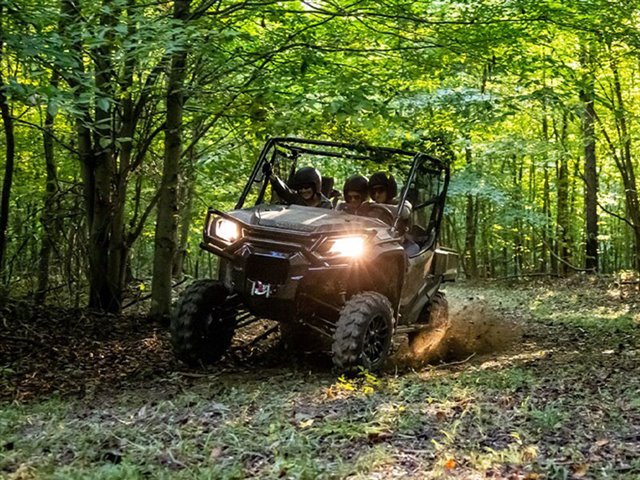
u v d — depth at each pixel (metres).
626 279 17.33
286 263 6.33
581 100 10.59
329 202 7.80
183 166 11.98
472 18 8.80
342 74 8.83
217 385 5.99
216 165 12.62
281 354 7.49
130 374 6.62
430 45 9.13
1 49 6.76
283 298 6.32
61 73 7.05
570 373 6.48
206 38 8.20
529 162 25.48
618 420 4.45
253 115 8.46
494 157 22.16
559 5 9.03
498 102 9.62
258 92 8.61
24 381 6.36
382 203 7.79
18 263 11.84
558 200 22.44
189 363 6.75
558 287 17.67
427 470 3.52
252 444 3.97
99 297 9.91
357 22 9.45
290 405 4.99
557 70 9.98
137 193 11.34
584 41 10.46
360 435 4.09
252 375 6.50
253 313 6.59
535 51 10.27
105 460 3.78
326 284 6.49
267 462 3.70
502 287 18.89
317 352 7.43
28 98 6.14
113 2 7.34
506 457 3.65
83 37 7.02
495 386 5.70
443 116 10.72
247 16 9.10
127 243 10.18
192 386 6.00
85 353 7.52
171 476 3.45
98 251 9.88
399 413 4.56
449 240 27.53
